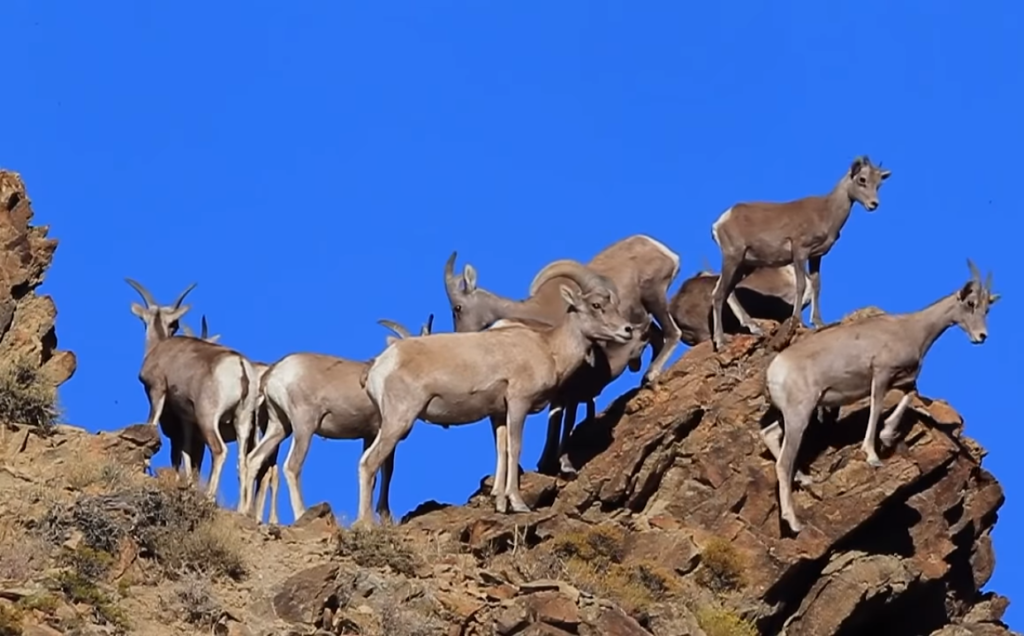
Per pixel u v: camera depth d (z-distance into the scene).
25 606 64.44
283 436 81.31
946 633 80.31
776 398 79.06
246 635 66.88
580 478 80.12
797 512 78.75
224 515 72.94
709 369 83.38
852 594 77.81
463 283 89.81
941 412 81.62
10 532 69.50
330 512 76.19
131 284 87.62
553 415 83.81
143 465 77.44
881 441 79.44
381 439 77.88
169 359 80.69
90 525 69.31
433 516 78.50
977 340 79.38
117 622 65.62
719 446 80.12
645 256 88.31
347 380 80.75
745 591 77.12
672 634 73.19
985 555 82.75
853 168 85.62
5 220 84.75
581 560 76.44
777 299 89.81
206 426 79.31
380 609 69.50
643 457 80.19
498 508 78.12
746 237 85.62
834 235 85.81
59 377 82.31
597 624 70.12
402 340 78.88
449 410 78.75
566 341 79.94
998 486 82.06
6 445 75.69
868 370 79.12
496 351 78.88
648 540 77.50
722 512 79.12
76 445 76.88
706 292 89.12
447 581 72.19
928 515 79.94
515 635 69.06
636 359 85.06
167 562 69.44
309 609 68.50
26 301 83.81
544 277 86.56
